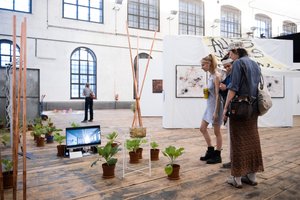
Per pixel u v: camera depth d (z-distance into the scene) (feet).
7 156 13.23
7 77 20.97
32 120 23.04
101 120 32.50
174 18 62.23
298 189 8.57
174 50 25.04
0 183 6.89
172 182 9.29
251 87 8.09
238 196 7.98
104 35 54.54
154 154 12.37
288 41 26.73
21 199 7.72
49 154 13.70
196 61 25.27
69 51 51.26
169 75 25.08
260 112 8.59
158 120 33.68
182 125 25.14
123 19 56.34
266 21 78.02
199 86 25.26
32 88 23.75
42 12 48.78
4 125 21.86
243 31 73.05
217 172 10.44
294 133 22.13
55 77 49.90
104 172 9.73
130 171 10.57
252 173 8.88
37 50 48.34
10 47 46.75
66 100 50.88
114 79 55.62
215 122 11.31
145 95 39.58
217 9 68.39
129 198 7.86
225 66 10.25
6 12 46.01
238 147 8.40
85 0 53.42
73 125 15.23
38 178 9.73
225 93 10.44
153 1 60.49
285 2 79.66
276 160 12.50
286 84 26.99
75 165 11.55
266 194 8.13
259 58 20.61
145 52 58.90
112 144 13.67
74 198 7.84
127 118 35.24
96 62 53.98
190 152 14.25
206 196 7.99
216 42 24.26
